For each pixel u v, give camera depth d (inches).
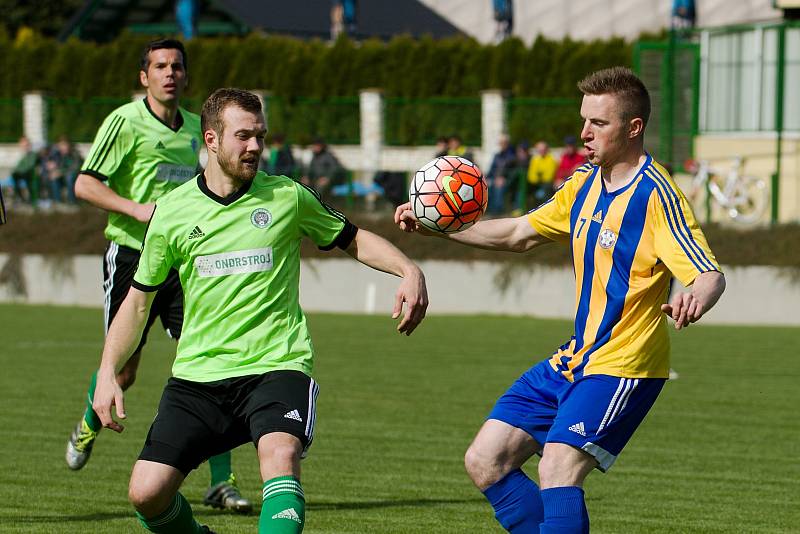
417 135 3351.4
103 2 4466.0
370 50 3486.7
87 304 2541.8
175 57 884.6
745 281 2239.2
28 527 733.3
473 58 3417.8
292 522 537.6
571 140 2593.5
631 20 4453.7
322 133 3432.6
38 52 3727.9
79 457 831.7
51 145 3068.4
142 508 573.6
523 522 597.3
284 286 596.4
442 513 786.2
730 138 2763.3
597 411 571.2
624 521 775.7
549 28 4594.0
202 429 581.3
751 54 2738.7
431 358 1673.2
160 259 598.5
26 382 1397.6
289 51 3538.4
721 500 842.8
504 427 600.4
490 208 2536.9
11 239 2608.3
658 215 566.9
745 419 1198.9
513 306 2372.0
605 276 579.2
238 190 593.0
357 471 931.3
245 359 586.9
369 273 2433.6
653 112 2773.1
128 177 890.1
